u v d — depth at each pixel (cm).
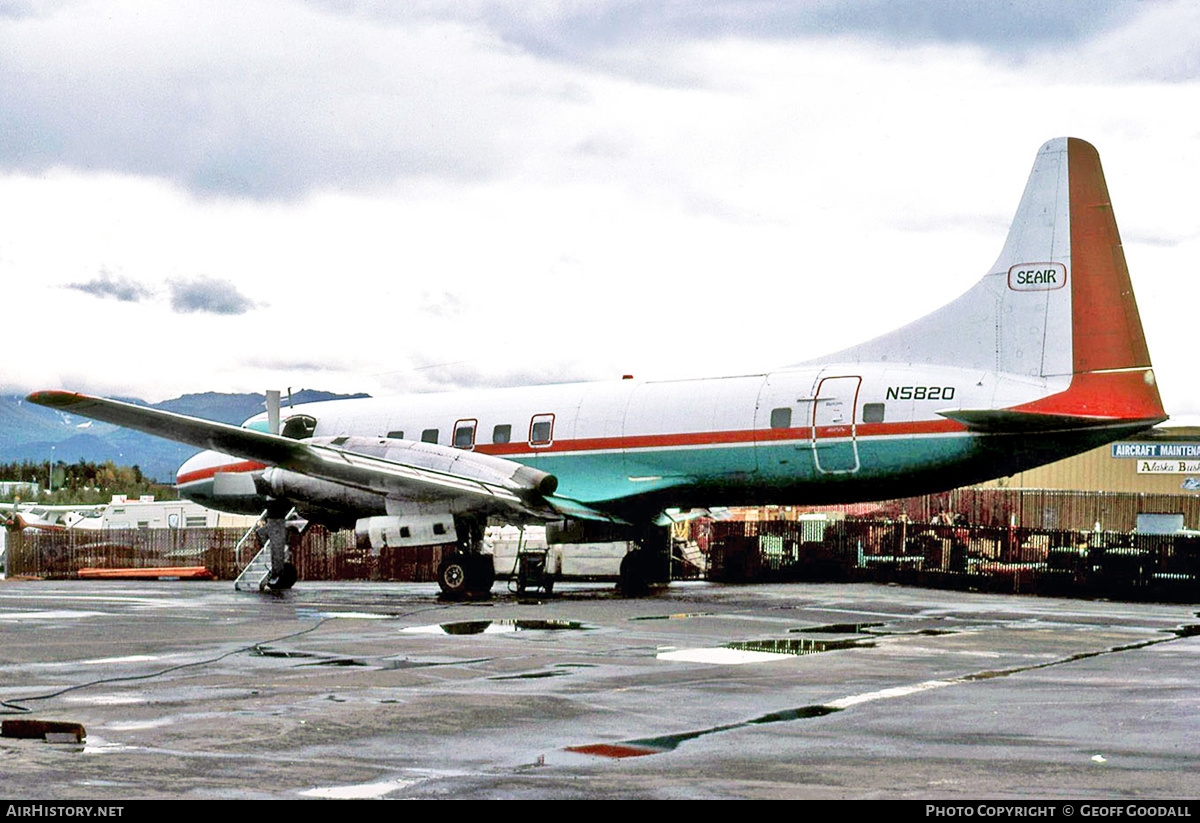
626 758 848
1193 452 5356
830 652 1468
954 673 1280
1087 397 2178
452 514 2430
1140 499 4559
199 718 995
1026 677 1249
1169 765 826
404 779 780
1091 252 2211
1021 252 2275
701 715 1019
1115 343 2175
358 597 2489
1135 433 2211
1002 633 1716
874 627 1800
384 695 1118
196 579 3562
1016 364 2258
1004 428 2203
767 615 2005
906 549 3030
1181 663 1371
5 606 2180
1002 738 919
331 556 3581
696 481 2533
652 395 2609
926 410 2275
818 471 2388
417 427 2923
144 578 3581
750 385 2484
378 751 868
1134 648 1525
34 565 3784
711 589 2783
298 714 1015
